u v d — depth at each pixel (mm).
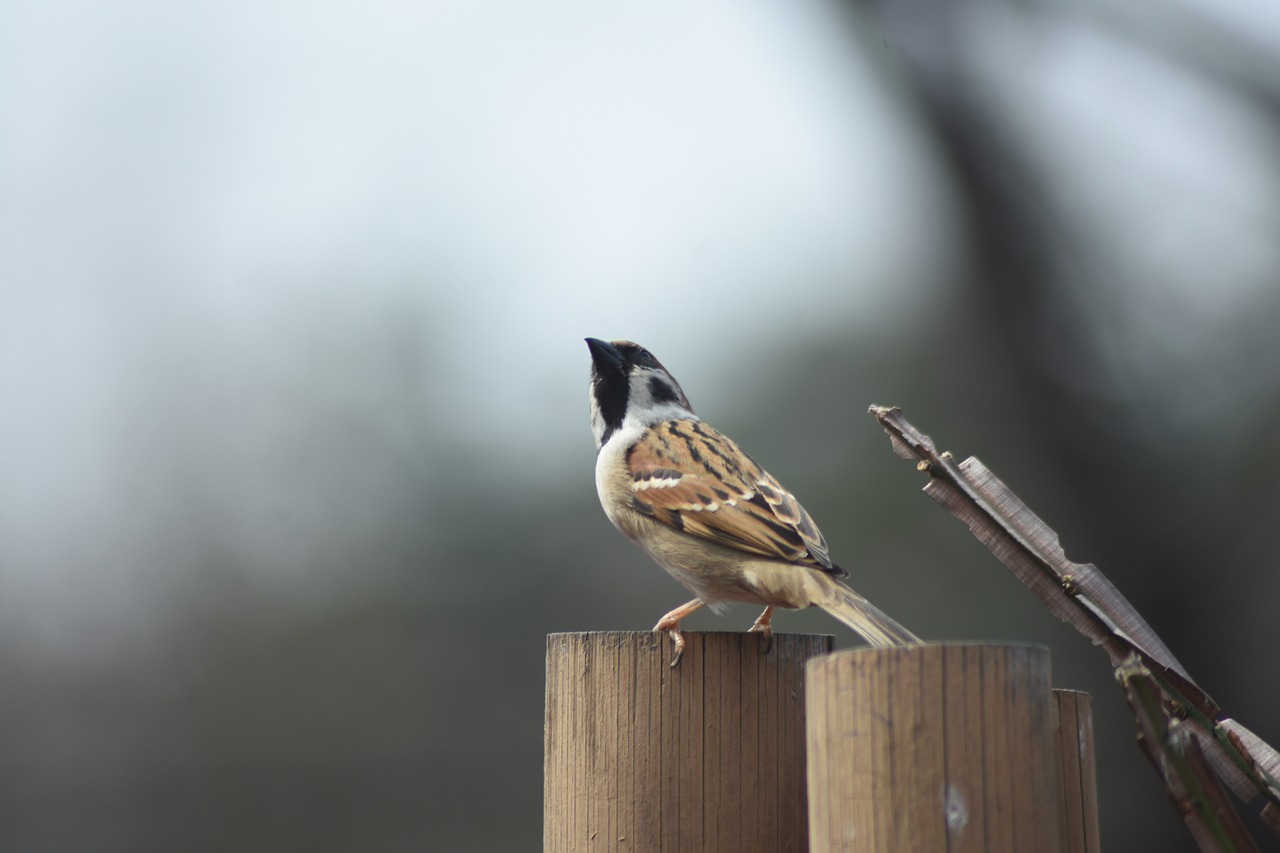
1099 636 5359
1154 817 12922
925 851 4199
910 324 15445
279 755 16922
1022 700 4281
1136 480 12727
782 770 5633
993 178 12594
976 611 14312
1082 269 12812
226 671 17562
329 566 17672
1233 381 12727
